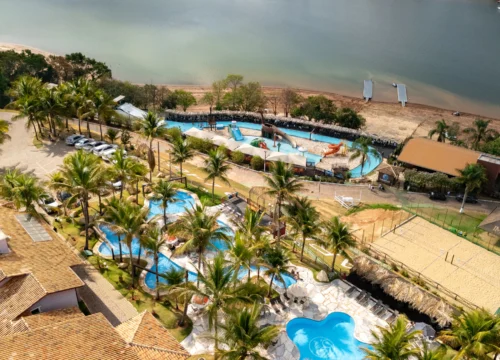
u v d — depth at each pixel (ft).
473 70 596.70
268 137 363.76
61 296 134.21
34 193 177.17
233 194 234.79
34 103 274.57
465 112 461.37
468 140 343.26
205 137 316.81
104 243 189.26
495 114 459.73
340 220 227.61
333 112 397.60
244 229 166.91
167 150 292.81
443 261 193.26
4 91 342.23
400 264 188.55
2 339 105.91
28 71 387.14
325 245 181.06
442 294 170.19
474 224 230.68
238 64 588.09
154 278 171.42
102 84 396.37
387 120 426.92
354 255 194.18
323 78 551.18
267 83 528.22
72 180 174.29
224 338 120.06
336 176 290.15
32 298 126.93
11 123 310.04
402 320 125.90
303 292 161.17
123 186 233.96
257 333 117.29
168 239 192.44
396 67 597.93
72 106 289.53
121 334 122.93
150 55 605.73
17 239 151.94
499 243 211.20
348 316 157.79
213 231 153.58
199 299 156.15
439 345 142.31
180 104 408.05
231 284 136.98
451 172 273.33
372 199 255.50
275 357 139.44
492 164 265.54
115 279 166.81
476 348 116.78
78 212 206.39
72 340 110.52
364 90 508.94
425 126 415.85
